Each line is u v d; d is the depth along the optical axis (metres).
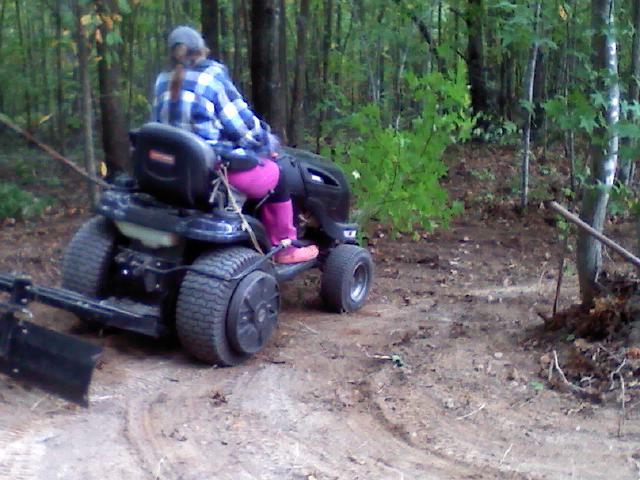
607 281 4.90
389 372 4.50
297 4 12.34
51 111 11.34
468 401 4.18
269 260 4.80
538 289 6.32
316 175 5.55
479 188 9.91
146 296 4.68
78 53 6.50
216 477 3.46
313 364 4.64
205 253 4.56
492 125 10.48
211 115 4.50
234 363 4.58
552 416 4.04
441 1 10.45
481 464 3.64
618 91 4.98
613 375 4.24
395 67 10.88
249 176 4.64
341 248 5.70
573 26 7.38
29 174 9.50
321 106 10.45
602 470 3.60
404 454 3.71
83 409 3.94
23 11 12.32
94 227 4.77
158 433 3.78
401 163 6.68
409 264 7.16
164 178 4.44
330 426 3.93
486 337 5.00
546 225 8.50
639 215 4.92
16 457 3.48
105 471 3.45
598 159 4.77
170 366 4.54
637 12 7.00
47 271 6.12
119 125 8.58
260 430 3.87
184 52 4.53
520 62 11.38
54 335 3.89
